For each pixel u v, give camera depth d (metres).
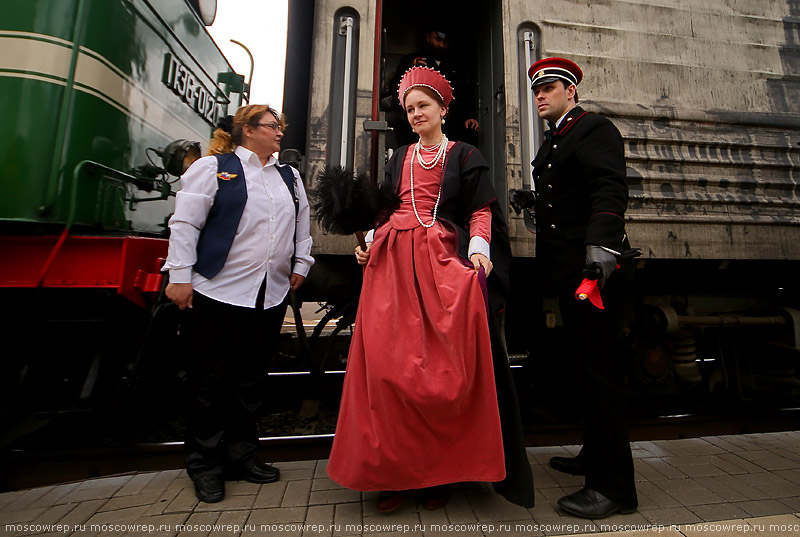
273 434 2.57
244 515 1.57
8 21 1.78
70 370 2.14
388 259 1.61
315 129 2.12
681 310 2.85
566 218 1.72
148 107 2.47
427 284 1.53
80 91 1.89
